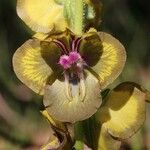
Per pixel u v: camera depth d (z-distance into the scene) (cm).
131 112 12
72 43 11
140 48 30
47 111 11
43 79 11
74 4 12
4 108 26
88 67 11
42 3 12
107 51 11
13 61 11
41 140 24
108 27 31
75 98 11
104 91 12
